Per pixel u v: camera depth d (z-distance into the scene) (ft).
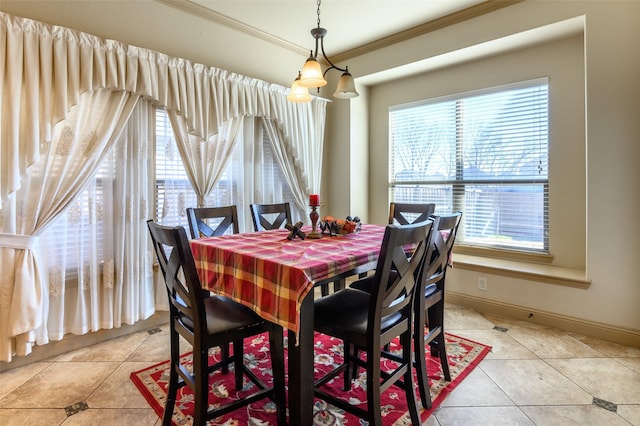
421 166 12.66
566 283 8.68
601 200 8.09
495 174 10.93
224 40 10.23
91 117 7.52
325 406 5.80
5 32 6.37
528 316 9.34
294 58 12.30
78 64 7.14
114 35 8.01
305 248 5.67
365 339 4.66
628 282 7.84
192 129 9.09
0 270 6.56
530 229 10.33
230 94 9.91
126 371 6.86
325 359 7.40
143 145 8.48
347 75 7.71
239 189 10.57
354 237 6.88
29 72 6.59
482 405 5.78
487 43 9.75
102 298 8.03
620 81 7.76
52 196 7.03
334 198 13.78
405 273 4.83
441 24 10.34
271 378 6.61
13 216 6.64
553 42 9.66
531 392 6.14
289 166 11.98
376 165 13.91
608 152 7.96
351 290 6.37
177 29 9.16
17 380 6.51
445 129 11.98
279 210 9.43
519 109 10.37
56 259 7.32
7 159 6.43
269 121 11.21
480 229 11.32
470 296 10.42
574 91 9.42
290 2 9.21
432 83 12.14
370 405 4.58
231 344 8.00
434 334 6.28
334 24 10.52
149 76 8.21
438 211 12.25
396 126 13.32
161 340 8.33
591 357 7.37
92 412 5.58
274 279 4.59
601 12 7.93
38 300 6.88
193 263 4.39
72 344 7.75
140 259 8.51
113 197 8.09
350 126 13.15
